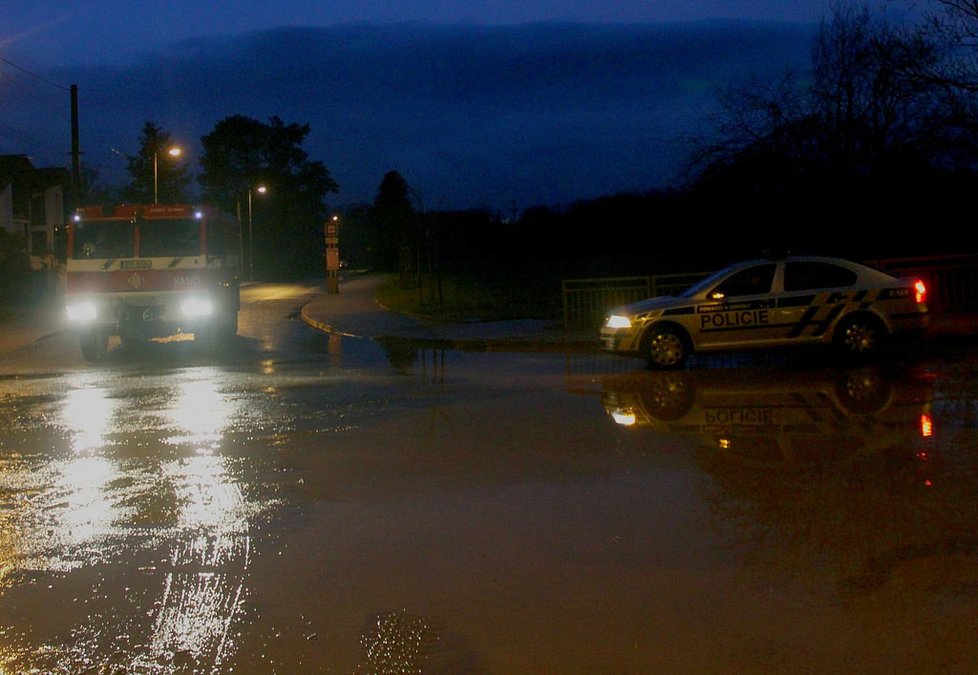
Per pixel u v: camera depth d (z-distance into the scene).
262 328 31.23
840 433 10.77
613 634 5.60
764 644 5.41
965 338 18.92
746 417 11.93
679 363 16.75
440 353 21.77
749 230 29.14
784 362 17.33
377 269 82.44
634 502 8.30
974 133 24.58
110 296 21.52
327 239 51.41
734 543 7.12
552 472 9.48
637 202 50.22
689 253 35.56
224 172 88.56
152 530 7.91
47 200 64.38
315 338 27.03
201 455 10.79
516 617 5.89
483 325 27.34
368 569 6.84
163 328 21.86
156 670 5.30
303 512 8.34
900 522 7.48
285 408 13.90
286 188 89.38
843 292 16.66
